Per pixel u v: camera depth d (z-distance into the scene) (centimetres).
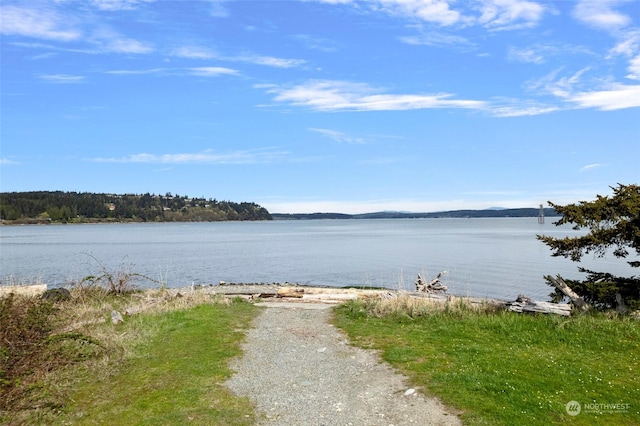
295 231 15262
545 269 3878
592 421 748
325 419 771
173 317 1477
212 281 3550
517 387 869
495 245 6975
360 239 9525
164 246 7462
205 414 784
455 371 966
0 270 3922
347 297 1967
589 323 1274
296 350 1177
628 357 1055
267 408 816
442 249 6256
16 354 938
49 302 1331
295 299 2011
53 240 9075
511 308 1484
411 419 766
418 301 1625
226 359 1081
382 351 1152
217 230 16138
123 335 1212
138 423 748
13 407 788
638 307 1373
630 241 1446
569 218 1488
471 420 752
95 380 930
